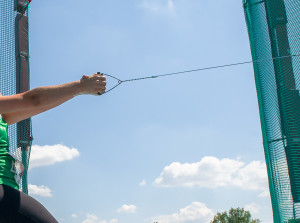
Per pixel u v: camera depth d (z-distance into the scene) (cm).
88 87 193
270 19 563
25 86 524
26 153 496
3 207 185
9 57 528
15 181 203
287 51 554
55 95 190
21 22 544
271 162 528
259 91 572
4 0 540
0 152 202
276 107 535
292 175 489
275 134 530
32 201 198
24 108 189
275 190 513
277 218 505
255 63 589
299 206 480
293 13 554
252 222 5803
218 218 5925
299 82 541
